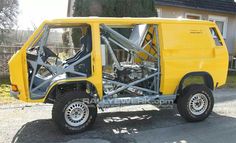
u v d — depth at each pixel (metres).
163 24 5.98
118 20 5.69
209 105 6.34
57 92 5.76
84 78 5.50
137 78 6.25
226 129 5.81
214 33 6.52
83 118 5.59
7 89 9.41
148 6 11.93
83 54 5.81
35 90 5.63
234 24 18.09
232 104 7.94
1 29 27.64
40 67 5.64
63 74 5.68
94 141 5.15
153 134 5.52
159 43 6.00
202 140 5.22
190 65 6.18
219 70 6.50
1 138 5.29
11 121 6.29
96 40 5.52
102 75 5.75
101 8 11.39
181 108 6.21
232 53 18.14
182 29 6.12
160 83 6.09
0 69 10.80
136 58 6.88
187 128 5.87
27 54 5.46
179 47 6.07
